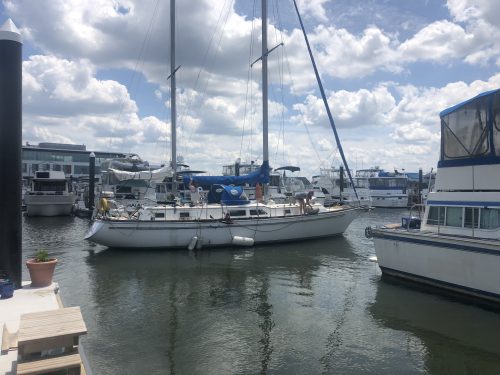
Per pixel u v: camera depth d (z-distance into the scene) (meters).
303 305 10.62
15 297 7.16
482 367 7.11
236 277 13.75
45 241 22.05
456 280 10.84
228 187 20.22
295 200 22.08
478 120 11.30
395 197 49.03
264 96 21.08
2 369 4.66
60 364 4.27
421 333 8.63
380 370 7.00
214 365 7.18
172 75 22.77
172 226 18.38
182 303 10.88
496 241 10.16
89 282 13.20
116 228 18.02
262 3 21.12
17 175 7.61
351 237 22.64
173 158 22.44
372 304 10.59
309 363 7.27
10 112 7.48
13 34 7.50
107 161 31.50
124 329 8.93
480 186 11.22
